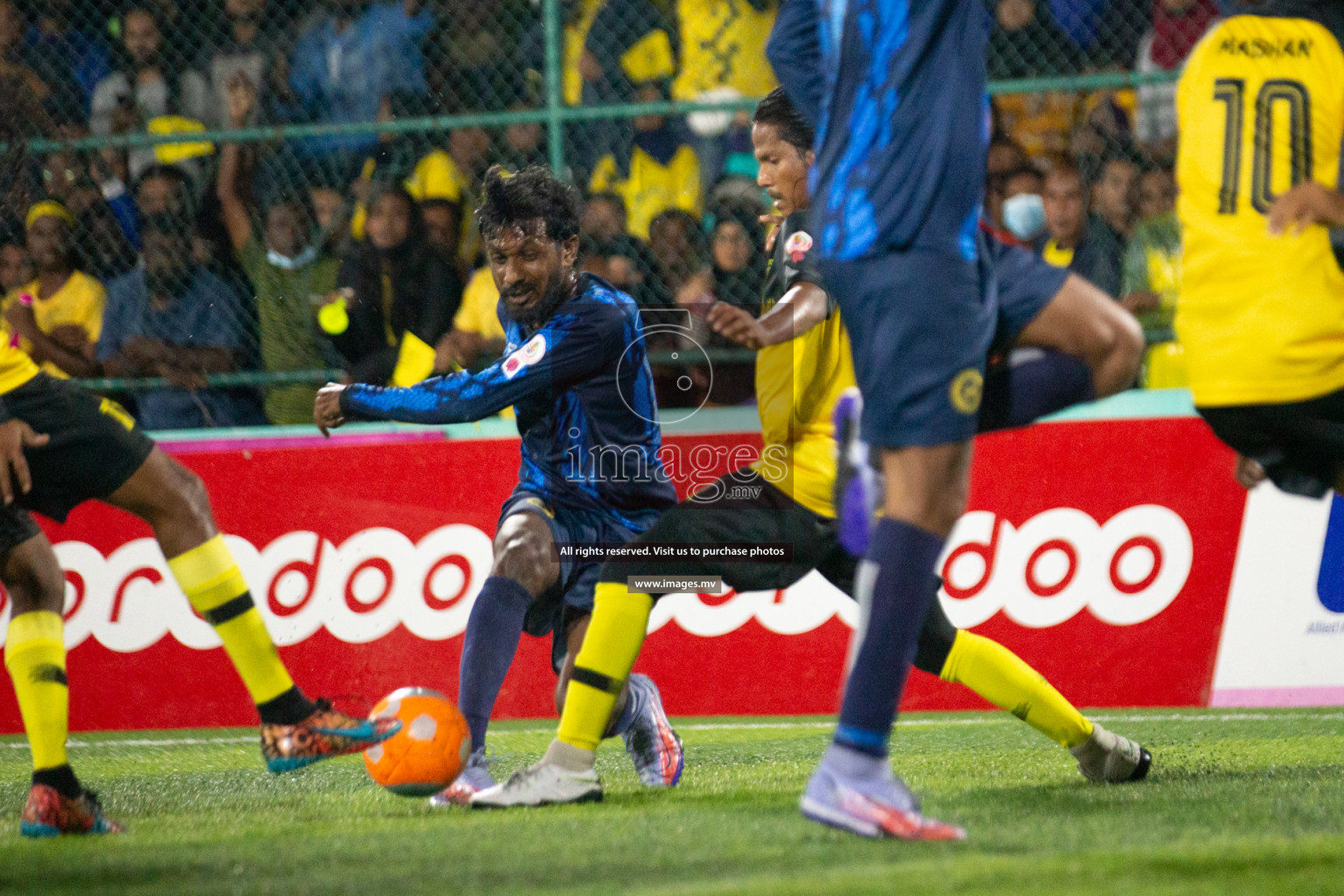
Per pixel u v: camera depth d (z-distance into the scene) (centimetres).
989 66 1948
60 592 1062
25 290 2045
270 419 2027
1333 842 845
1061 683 1711
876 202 842
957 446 849
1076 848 831
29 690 1014
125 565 1828
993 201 1942
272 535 1847
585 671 1073
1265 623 1695
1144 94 1928
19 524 1037
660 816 1002
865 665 855
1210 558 1712
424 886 781
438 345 2009
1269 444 1052
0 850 937
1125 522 1728
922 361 834
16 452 964
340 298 2034
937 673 1134
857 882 741
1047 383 958
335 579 1828
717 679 1761
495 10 2134
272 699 1037
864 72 862
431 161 2078
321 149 2100
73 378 2033
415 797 1131
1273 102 1030
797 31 1028
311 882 802
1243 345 1023
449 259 2033
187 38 2198
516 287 1180
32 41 2166
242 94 2145
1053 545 1738
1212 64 1062
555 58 1962
